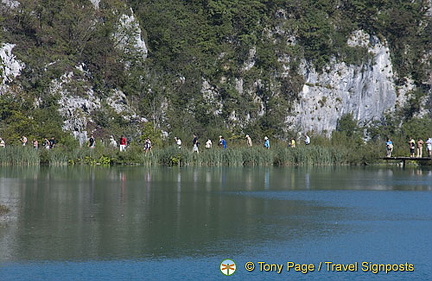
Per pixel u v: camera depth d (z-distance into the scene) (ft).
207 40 371.35
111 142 270.46
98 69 300.40
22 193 134.10
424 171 224.12
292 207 119.55
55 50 288.92
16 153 217.97
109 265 78.43
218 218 106.83
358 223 104.06
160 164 234.99
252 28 377.30
